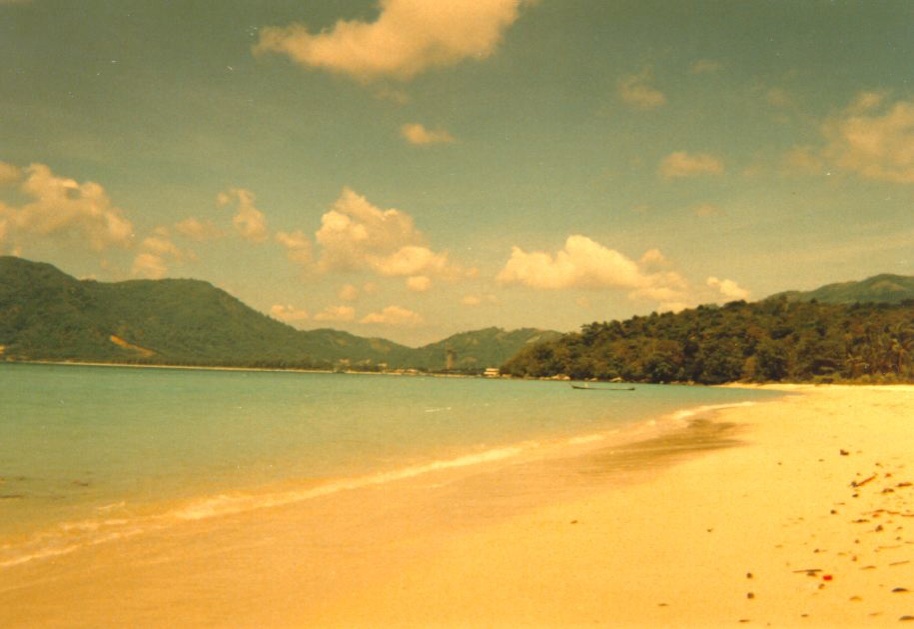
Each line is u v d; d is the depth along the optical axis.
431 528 9.69
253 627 5.93
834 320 149.62
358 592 6.86
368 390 92.81
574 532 9.23
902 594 6.14
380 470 15.73
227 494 12.45
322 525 9.92
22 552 8.33
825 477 12.73
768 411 39.78
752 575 6.95
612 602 6.38
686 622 5.79
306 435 24.47
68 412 35.69
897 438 20.27
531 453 19.11
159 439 22.30
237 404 47.69
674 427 28.61
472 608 6.34
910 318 124.69
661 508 10.62
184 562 7.95
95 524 9.91
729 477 13.39
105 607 6.40
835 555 7.43
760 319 164.12
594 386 129.00
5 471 14.90
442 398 66.69
